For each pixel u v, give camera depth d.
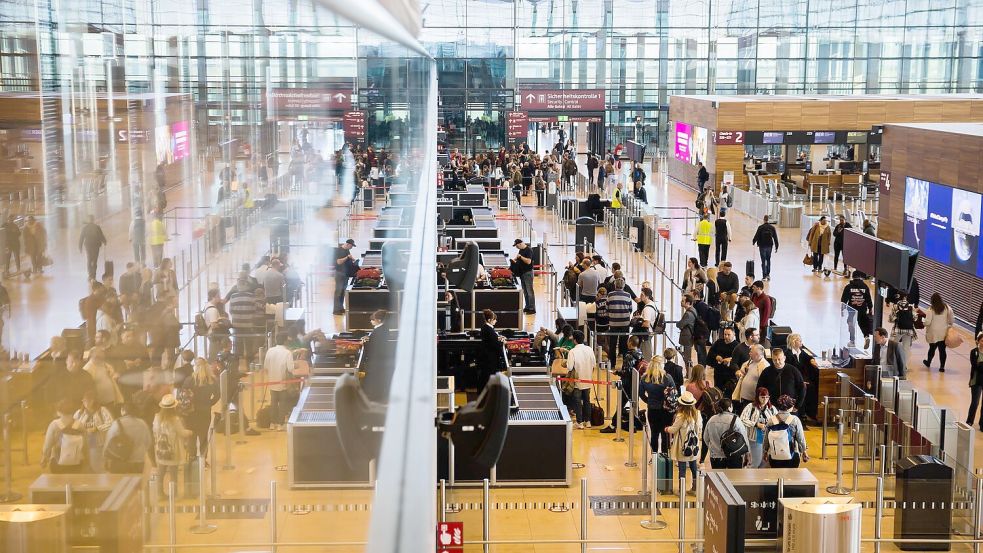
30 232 0.99
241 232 1.88
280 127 2.31
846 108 45.38
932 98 46.09
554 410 16.25
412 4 6.64
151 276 1.33
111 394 1.11
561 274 32.06
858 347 20.86
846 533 11.35
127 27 1.31
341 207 3.51
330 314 3.07
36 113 1.02
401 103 6.93
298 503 1.84
